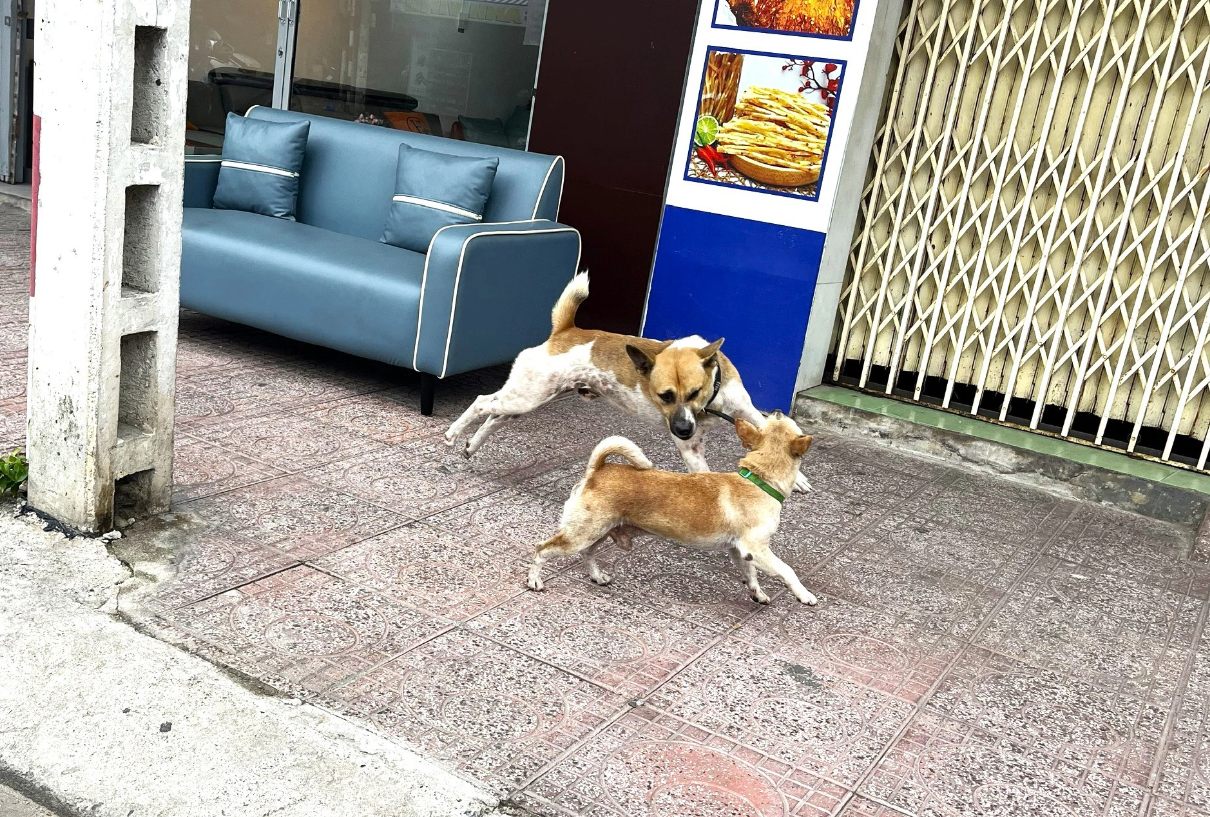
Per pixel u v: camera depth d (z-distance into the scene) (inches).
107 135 117.6
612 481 130.9
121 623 111.9
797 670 123.8
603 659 120.3
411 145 246.4
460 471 177.8
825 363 255.0
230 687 102.8
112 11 114.5
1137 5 209.8
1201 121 211.9
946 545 173.6
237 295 221.0
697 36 238.8
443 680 110.7
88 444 127.4
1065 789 105.6
